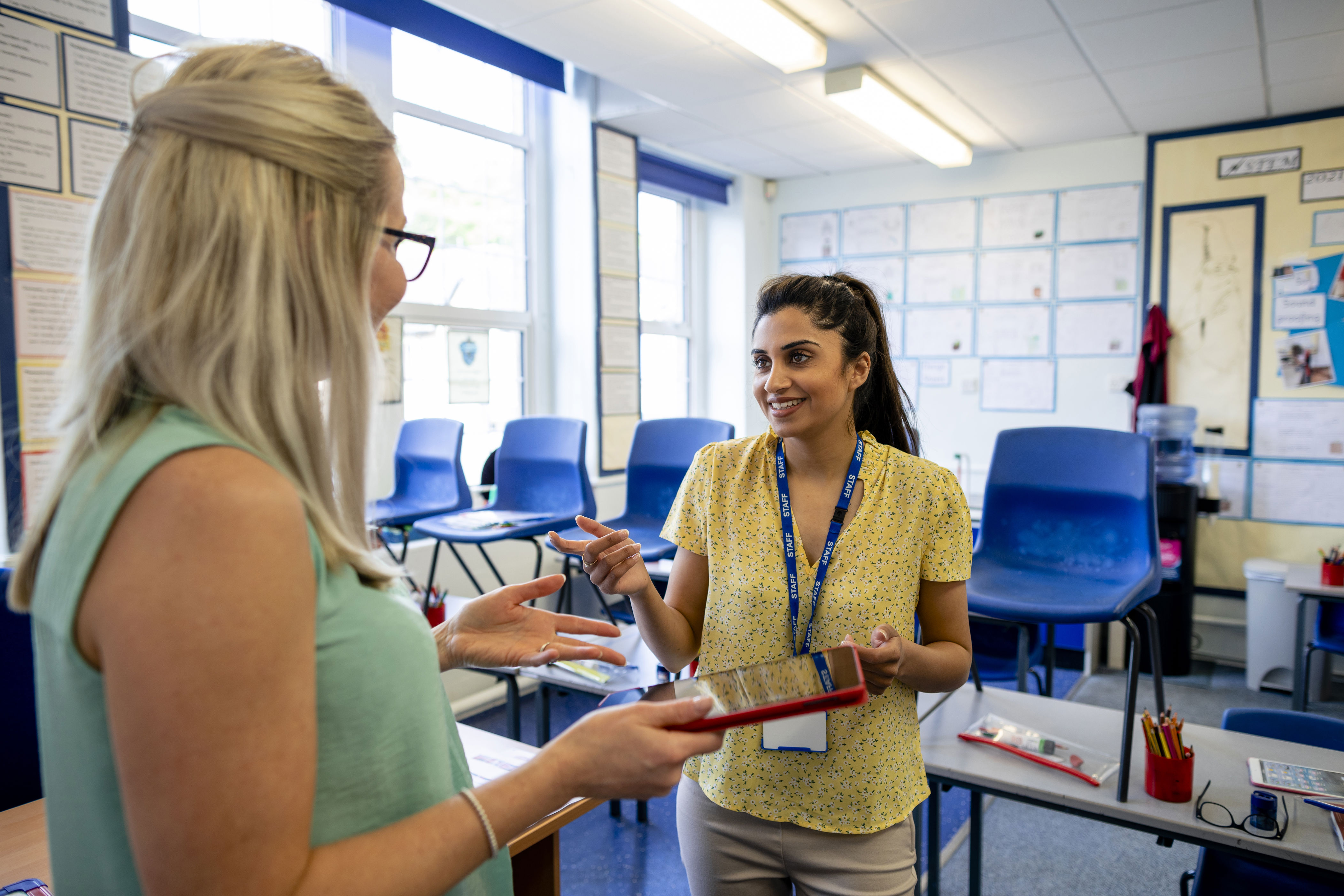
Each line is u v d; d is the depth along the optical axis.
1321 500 4.07
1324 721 1.84
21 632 1.47
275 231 0.52
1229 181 4.22
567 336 4.45
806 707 0.65
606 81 4.22
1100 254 4.59
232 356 0.51
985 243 4.93
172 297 0.50
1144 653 4.14
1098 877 2.30
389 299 0.65
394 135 0.62
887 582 1.12
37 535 0.52
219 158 0.51
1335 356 4.02
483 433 4.20
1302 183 4.06
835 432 1.18
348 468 0.58
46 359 1.98
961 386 5.03
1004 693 2.05
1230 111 4.06
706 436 3.48
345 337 0.56
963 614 1.18
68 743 0.49
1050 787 1.55
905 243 5.18
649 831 2.60
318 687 0.54
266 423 0.53
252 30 3.07
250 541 0.46
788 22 3.08
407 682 0.59
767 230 5.66
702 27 3.22
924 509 1.15
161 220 0.51
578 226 4.36
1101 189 4.57
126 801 0.44
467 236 4.07
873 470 1.17
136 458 0.47
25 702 1.47
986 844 2.50
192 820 0.43
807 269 5.53
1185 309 4.36
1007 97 3.93
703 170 5.26
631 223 4.56
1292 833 1.36
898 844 1.12
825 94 3.70
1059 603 1.79
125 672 0.44
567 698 3.79
